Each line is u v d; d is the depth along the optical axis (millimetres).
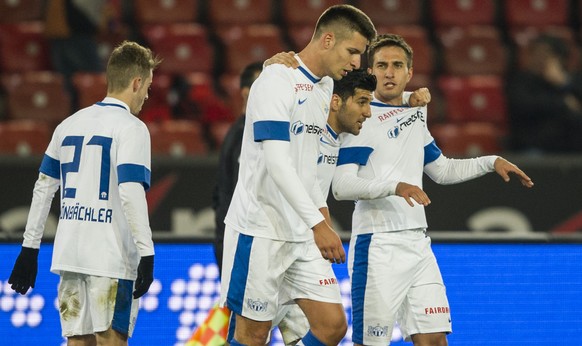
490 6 40375
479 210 28031
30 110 34531
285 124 15531
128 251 17281
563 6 40750
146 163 17047
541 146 33219
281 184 15297
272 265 16125
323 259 16625
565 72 34188
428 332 18078
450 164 19250
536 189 28438
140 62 17844
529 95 33344
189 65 37219
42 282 21266
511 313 21688
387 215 18109
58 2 35469
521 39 39312
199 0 39750
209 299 21562
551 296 21828
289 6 39312
